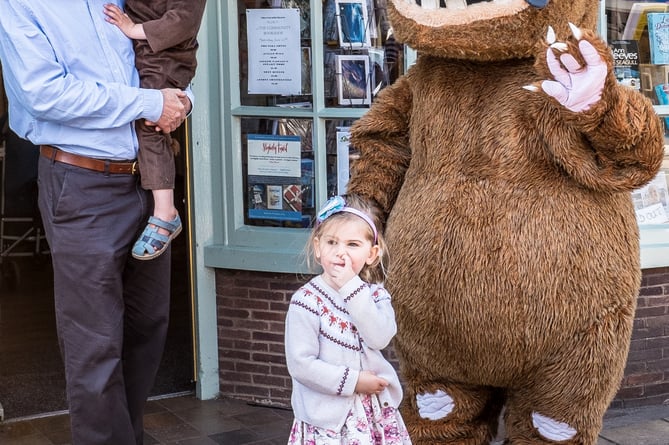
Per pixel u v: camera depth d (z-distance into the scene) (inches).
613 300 133.0
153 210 152.3
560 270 130.6
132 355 161.8
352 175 153.6
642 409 212.4
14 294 339.0
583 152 130.2
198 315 219.5
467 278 132.7
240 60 212.7
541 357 134.3
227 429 203.5
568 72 121.8
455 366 139.9
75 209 144.7
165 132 147.8
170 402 221.1
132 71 147.6
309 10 204.4
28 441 198.4
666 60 213.3
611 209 135.3
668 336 213.3
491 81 136.6
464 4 133.0
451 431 148.2
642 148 126.6
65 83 139.2
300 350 123.6
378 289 128.3
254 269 211.3
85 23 142.6
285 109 209.3
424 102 141.3
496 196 133.3
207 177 216.1
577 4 134.0
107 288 146.2
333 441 123.8
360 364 125.8
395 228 141.1
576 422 136.4
